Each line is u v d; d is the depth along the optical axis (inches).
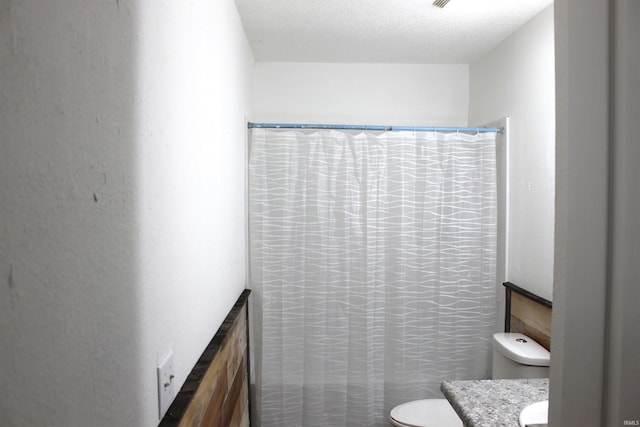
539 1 64.3
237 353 61.1
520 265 75.0
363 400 80.1
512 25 73.4
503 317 80.3
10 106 14.2
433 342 82.0
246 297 69.3
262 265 78.3
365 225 79.0
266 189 78.1
